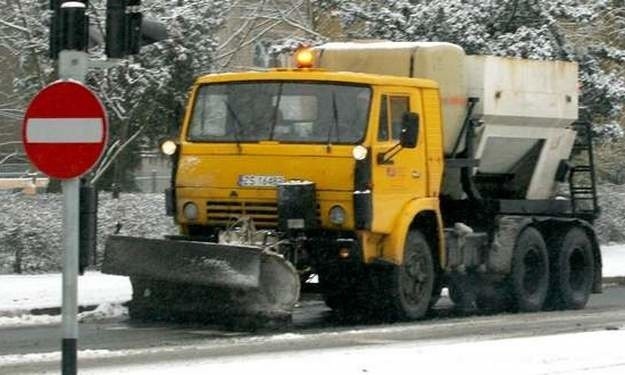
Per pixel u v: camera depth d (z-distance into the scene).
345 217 41.19
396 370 29.61
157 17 65.12
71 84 23.28
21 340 38.19
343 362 30.94
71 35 24.61
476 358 31.70
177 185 43.47
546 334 40.03
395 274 43.06
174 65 67.00
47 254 58.31
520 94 49.44
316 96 42.12
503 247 48.31
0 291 49.75
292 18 81.06
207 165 42.94
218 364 31.27
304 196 41.09
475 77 47.84
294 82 42.41
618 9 85.62
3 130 87.12
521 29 72.00
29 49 68.56
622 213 87.88
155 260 41.06
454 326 42.56
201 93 43.72
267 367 30.08
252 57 80.12
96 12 60.41
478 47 71.50
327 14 80.00
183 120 44.00
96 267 59.25
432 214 44.84
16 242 57.66
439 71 46.62
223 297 40.88
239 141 42.53
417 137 42.47
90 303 46.91
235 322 40.91
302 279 43.19
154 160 88.25
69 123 23.27
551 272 51.19
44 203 61.91
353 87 42.00
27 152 23.31
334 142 41.53
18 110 76.50
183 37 66.69
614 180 97.56
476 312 49.97
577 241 51.84
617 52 76.69
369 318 44.97
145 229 62.84
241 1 77.62
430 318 46.28
